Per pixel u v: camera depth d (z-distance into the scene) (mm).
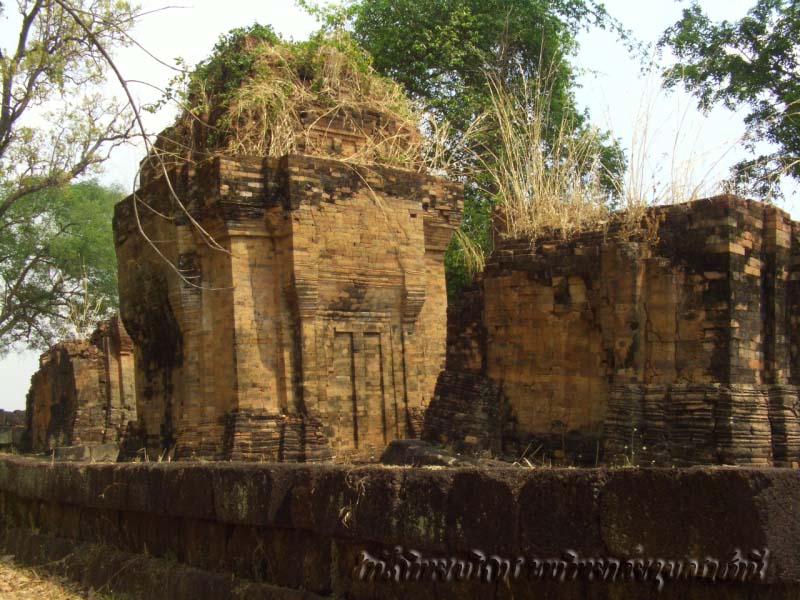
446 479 6746
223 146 19625
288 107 19875
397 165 20531
